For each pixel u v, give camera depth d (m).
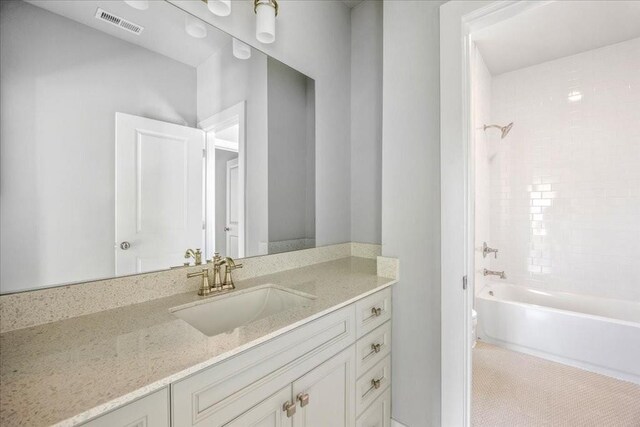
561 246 2.66
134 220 1.07
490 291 2.77
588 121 2.52
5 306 0.80
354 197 2.04
